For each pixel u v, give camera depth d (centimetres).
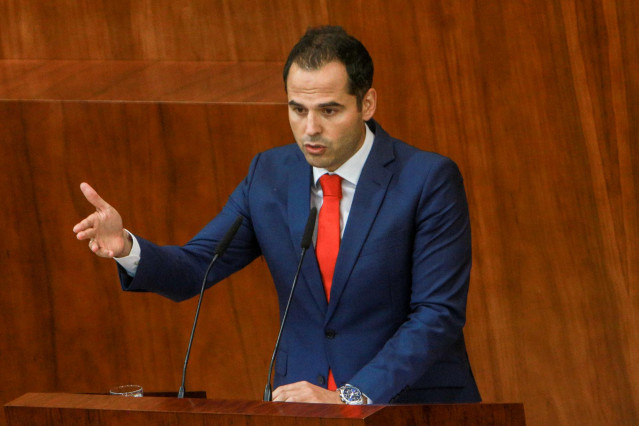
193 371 1249
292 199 758
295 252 748
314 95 680
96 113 1214
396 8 1260
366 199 737
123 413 520
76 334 1233
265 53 1260
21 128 1202
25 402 546
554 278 1277
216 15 1250
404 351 688
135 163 1227
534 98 1267
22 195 1210
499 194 1273
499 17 1263
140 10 1244
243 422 497
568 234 1273
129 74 1237
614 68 1265
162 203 1235
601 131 1269
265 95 1241
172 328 1247
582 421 1277
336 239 738
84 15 1238
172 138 1230
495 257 1277
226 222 793
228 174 1241
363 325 735
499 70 1267
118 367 1240
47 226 1217
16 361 1226
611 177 1269
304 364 749
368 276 724
